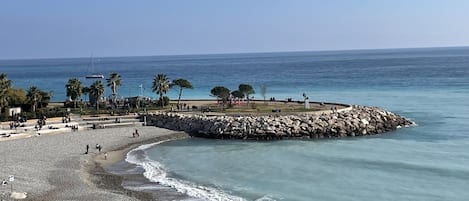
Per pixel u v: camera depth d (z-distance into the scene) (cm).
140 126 9994
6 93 10706
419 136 8650
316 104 11300
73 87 12138
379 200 5091
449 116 10838
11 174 5969
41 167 6475
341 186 5606
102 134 9119
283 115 9525
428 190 5378
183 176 6156
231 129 8906
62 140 8519
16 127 9331
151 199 5122
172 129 9662
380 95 15775
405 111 11838
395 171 6194
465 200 5022
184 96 16512
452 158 6831
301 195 5294
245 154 7456
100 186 5650
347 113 9631
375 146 7850
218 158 7212
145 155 7512
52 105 12812
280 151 7625
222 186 5672
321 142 8331
